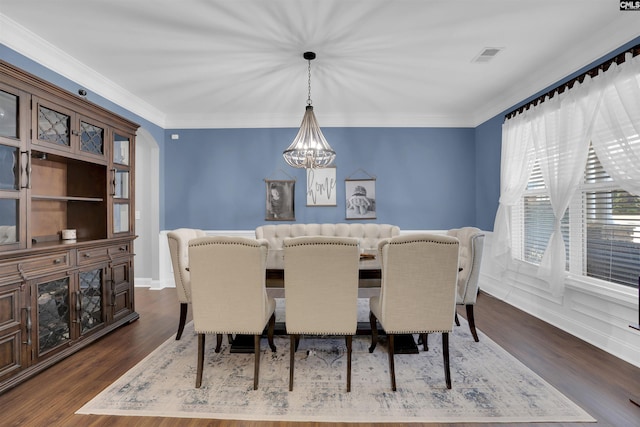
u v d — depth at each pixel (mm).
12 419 1684
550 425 1650
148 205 4781
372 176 4703
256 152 4715
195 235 3209
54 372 2191
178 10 2211
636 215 2371
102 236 2900
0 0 2078
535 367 2252
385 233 3973
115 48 2732
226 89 3650
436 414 1737
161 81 3426
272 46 2701
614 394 1914
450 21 2348
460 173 4715
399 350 2473
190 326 3139
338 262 1935
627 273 2424
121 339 2797
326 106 4285
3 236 2006
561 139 2799
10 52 2416
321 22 2359
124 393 1932
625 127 2252
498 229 3807
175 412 1752
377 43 2658
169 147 4727
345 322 1978
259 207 4719
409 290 1960
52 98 2301
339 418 1708
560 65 2984
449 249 1923
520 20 2336
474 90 3709
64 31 2465
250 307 1998
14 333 2008
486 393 1932
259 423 1673
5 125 1995
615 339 2441
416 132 4707
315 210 4715
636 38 2283
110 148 2938
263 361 2359
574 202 2883
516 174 3559
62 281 2400
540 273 2984
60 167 2887
